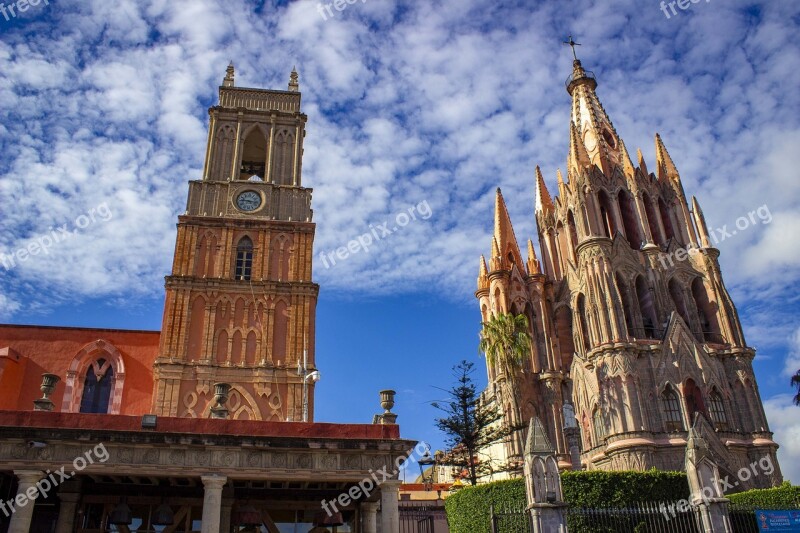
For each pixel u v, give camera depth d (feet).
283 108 207.51
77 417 83.82
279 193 191.72
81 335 164.45
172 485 99.91
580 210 226.99
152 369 164.35
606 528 117.50
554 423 216.13
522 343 209.36
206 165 192.65
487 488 126.11
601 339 204.33
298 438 86.38
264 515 104.99
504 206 260.21
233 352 166.61
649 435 187.62
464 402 183.32
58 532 92.38
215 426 86.53
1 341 159.02
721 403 201.05
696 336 215.72
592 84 281.54
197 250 179.11
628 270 221.87
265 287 174.81
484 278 259.60
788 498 124.06
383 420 94.22
